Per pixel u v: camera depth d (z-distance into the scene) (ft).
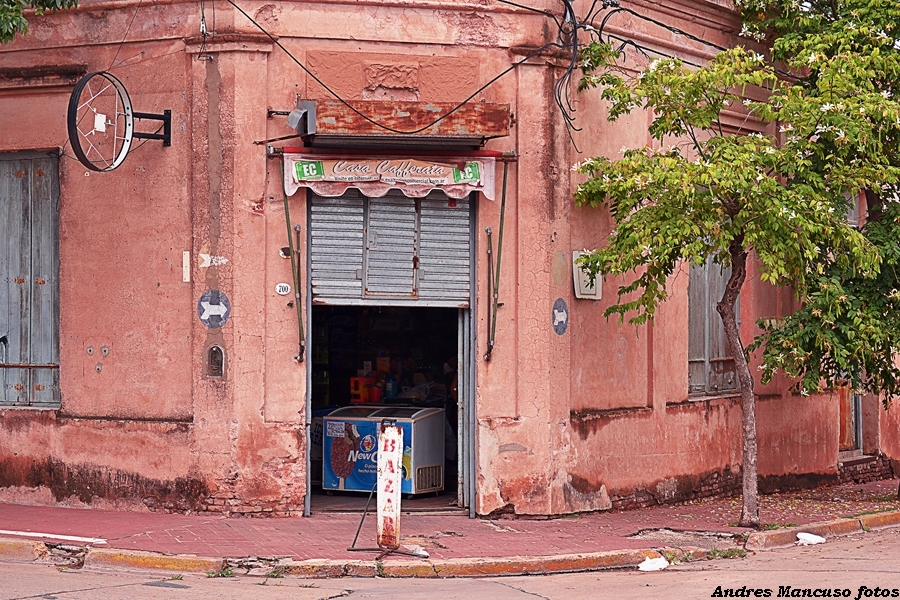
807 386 46.70
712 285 52.65
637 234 38.22
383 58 41.22
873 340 45.29
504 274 42.01
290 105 40.52
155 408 41.14
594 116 44.78
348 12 40.98
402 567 33.19
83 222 42.55
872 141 41.37
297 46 40.63
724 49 51.19
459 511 42.45
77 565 33.76
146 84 41.55
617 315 45.98
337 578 32.68
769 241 38.34
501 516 41.68
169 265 41.09
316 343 48.91
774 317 54.70
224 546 34.96
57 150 43.39
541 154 42.19
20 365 44.29
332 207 41.22
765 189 37.45
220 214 40.11
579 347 44.24
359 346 49.24
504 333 41.91
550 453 42.11
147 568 33.24
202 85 40.42
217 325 40.09
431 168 40.70
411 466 44.24
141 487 40.98
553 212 42.39
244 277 40.01
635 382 46.93
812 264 42.70
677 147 42.09
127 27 41.78
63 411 42.55
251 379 39.96
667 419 48.19
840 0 48.65
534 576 33.91
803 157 40.45
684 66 48.62
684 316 49.73
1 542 34.65
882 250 44.68
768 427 55.01
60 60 42.80
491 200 41.68
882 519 45.70
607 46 42.88
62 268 42.86
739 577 33.17
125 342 41.68
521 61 41.93
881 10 46.75
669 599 29.32
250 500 39.88
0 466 43.32
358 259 41.37
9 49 43.37
